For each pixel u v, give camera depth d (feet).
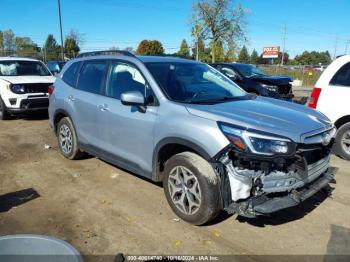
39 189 16.81
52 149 23.17
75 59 20.77
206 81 16.71
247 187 12.00
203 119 12.96
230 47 104.58
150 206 15.11
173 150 14.57
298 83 99.09
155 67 15.83
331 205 15.64
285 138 12.07
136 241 12.51
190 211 13.42
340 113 21.76
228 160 12.19
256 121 12.64
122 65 16.93
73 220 13.88
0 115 33.27
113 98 16.83
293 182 12.46
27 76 34.71
